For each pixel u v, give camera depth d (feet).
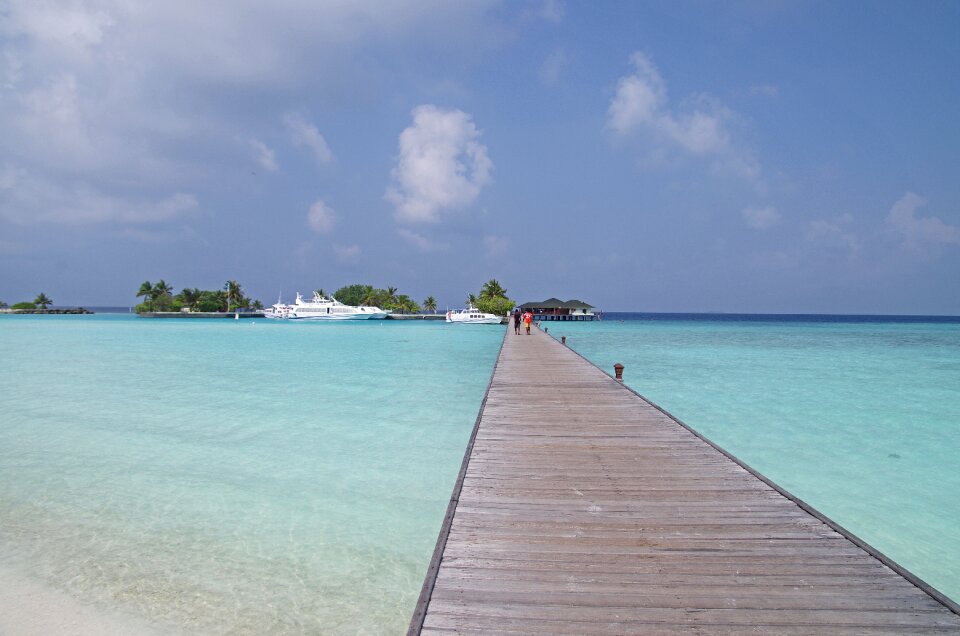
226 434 38.22
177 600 16.85
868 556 13.37
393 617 16.20
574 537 14.46
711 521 15.52
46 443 35.42
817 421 42.42
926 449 34.42
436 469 30.78
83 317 380.37
